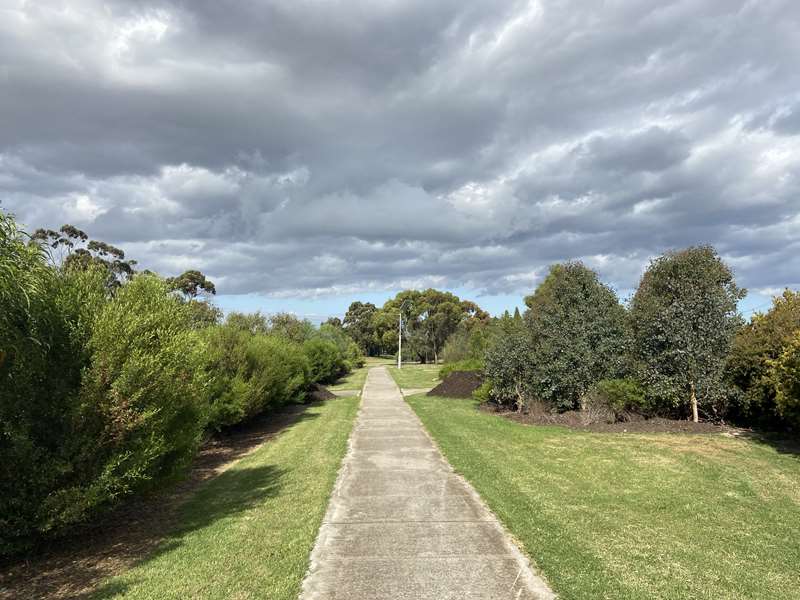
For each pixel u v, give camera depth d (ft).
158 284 23.11
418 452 31.83
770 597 13.15
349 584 13.96
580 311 46.68
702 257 42.98
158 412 19.48
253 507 21.74
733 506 20.54
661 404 41.70
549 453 30.58
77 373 17.87
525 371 46.34
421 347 225.35
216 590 13.87
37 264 15.94
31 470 15.99
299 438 39.34
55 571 16.08
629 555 15.66
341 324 334.44
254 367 42.47
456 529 18.08
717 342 39.22
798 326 35.04
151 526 20.27
